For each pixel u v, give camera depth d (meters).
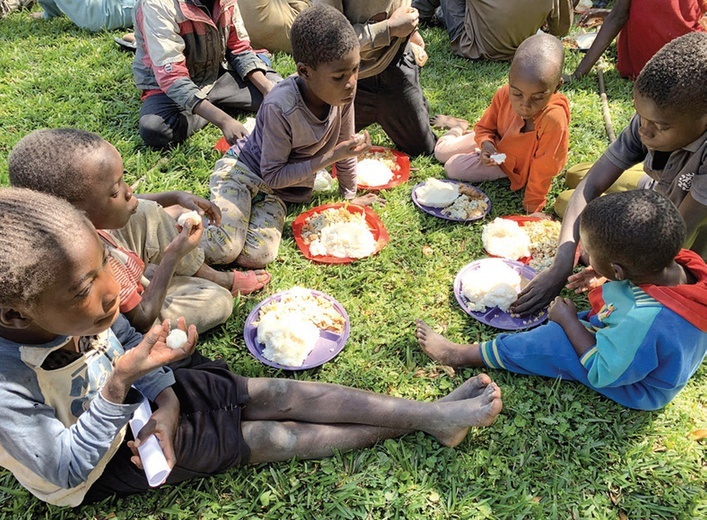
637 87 2.41
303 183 3.45
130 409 1.76
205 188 3.72
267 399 2.24
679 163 2.63
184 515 2.12
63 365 1.81
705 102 2.27
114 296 1.69
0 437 1.66
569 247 2.81
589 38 5.60
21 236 1.45
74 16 5.76
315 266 3.20
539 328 2.55
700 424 2.41
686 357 2.21
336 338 2.76
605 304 2.32
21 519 2.09
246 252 3.16
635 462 2.28
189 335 1.83
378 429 2.30
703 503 2.15
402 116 3.90
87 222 1.61
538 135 3.37
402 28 3.45
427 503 2.15
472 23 5.25
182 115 4.12
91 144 2.20
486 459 2.29
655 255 2.11
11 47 5.45
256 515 2.13
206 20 3.98
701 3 4.59
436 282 3.10
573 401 2.50
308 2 5.42
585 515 2.12
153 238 2.73
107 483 2.04
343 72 2.79
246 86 4.50
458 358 2.63
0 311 1.51
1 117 4.37
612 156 2.95
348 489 2.18
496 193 3.76
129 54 5.29
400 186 3.79
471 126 4.43
